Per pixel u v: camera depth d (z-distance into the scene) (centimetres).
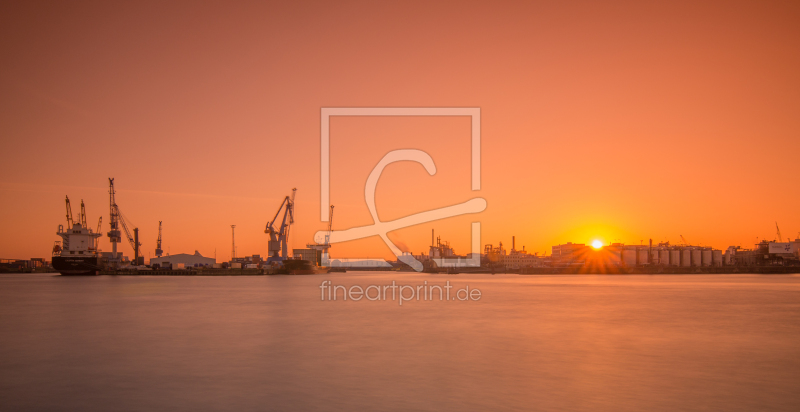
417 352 3309
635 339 3838
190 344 3638
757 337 3950
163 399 2288
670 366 2878
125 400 2283
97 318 5300
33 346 3603
